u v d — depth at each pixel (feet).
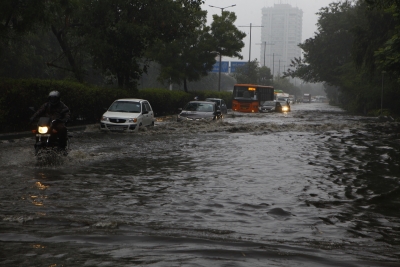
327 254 17.44
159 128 84.69
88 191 29.60
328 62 237.86
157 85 272.31
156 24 109.40
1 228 20.16
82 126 87.51
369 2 88.38
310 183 34.12
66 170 37.78
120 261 15.65
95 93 96.07
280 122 123.44
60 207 24.97
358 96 204.44
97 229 20.33
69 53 105.19
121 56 107.86
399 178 36.83
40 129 41.42
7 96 69.56
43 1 74.84
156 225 21.57
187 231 20.54
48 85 78.54
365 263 16.24
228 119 136.87
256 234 20.56
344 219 23.89
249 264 15.66
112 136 71.26
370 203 27.91
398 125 112.37
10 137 67.00
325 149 57.77
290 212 25.20
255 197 28.89
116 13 106.32
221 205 26.48
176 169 39.81
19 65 130.82
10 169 37.55
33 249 16.87
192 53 167.73
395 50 99.04
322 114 184.55
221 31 172.24
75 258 15.87
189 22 116.47
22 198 27.02
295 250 17.84
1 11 71.10
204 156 49.08
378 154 53.11
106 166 40.68
